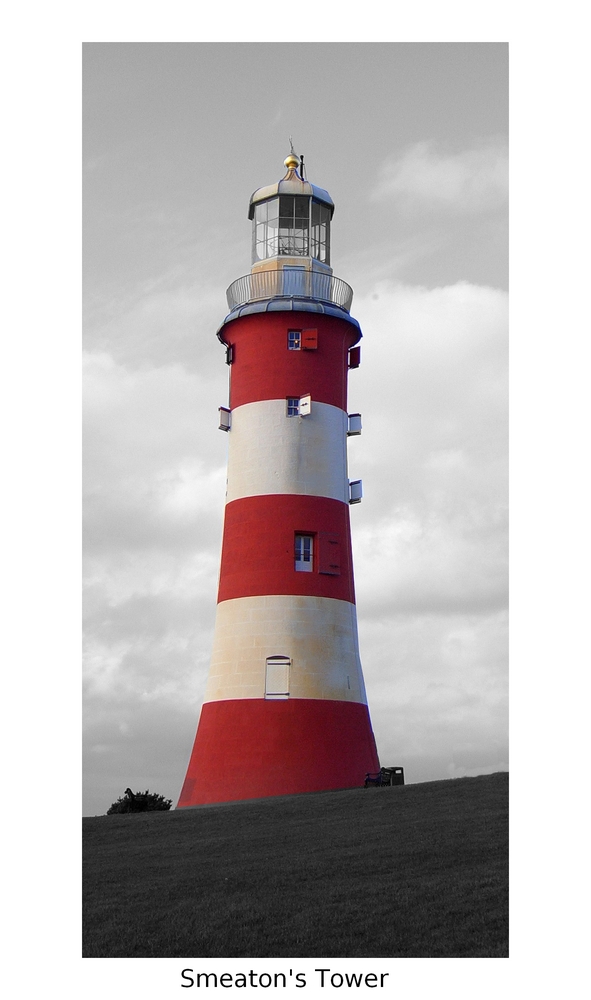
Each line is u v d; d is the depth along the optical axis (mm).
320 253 50781
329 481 47125
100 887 29500
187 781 45062
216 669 45750
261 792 42750
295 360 47781
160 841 34750
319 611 45438
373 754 45938
